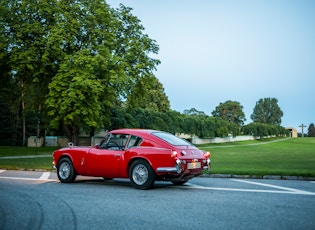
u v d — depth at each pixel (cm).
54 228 543
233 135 9719
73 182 1133
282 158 2872
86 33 2603
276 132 13700
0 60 2545
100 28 2703
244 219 602
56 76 2352
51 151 3750
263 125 12400
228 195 855
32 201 773
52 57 2450
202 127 7438
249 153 4203
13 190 940
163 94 7338
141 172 962
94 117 2412
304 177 1233
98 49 2480
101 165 1040
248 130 12012
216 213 649
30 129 5712
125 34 2980
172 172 915
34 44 2439
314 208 695
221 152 4603
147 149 963
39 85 2669
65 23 2422
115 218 610
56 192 906
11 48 2509
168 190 946
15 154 3180
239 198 812
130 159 982
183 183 1077
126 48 2848
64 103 2252
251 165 1895
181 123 6781
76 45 2603
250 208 695
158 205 727
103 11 2647
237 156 3316
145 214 641
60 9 2489
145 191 927
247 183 1106
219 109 14350
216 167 1642
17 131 5688
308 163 2123
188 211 667
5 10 2533
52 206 716
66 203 750
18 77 2691
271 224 567
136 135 1006
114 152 1023
